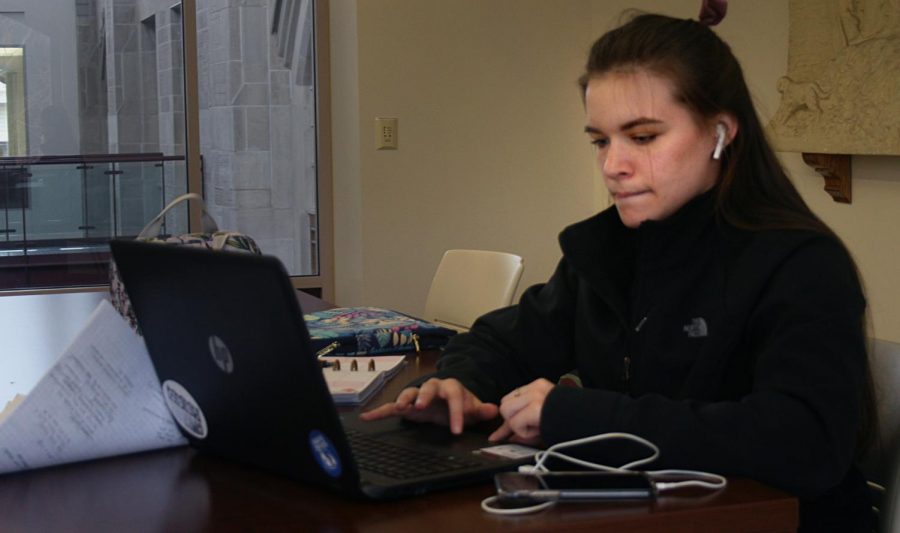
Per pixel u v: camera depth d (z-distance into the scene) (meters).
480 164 4.39
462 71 4.32
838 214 3.30
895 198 3.07
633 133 1.31
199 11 4.45
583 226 1.49
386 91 4.24
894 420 1.41
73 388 1.27
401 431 1.34
